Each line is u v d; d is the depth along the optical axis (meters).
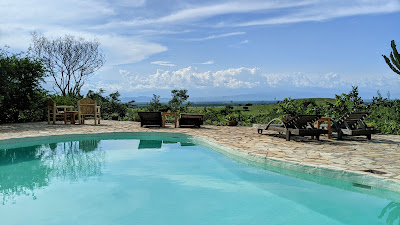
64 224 3.52
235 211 3.93
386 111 12.17
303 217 3.71
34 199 4.36
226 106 18.12
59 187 4.94
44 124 13.55
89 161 6.79
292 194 4.54
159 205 4.16
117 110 19.72
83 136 10.03
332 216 3.72
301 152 6.61
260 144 7.83
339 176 4.90
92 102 13.58
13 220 3.61
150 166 6.32
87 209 4.00
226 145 7.64
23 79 14.16
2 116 14.19
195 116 12.55
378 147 7.39
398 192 4.16
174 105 19.89
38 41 21.52
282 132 9.61
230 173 5.72
